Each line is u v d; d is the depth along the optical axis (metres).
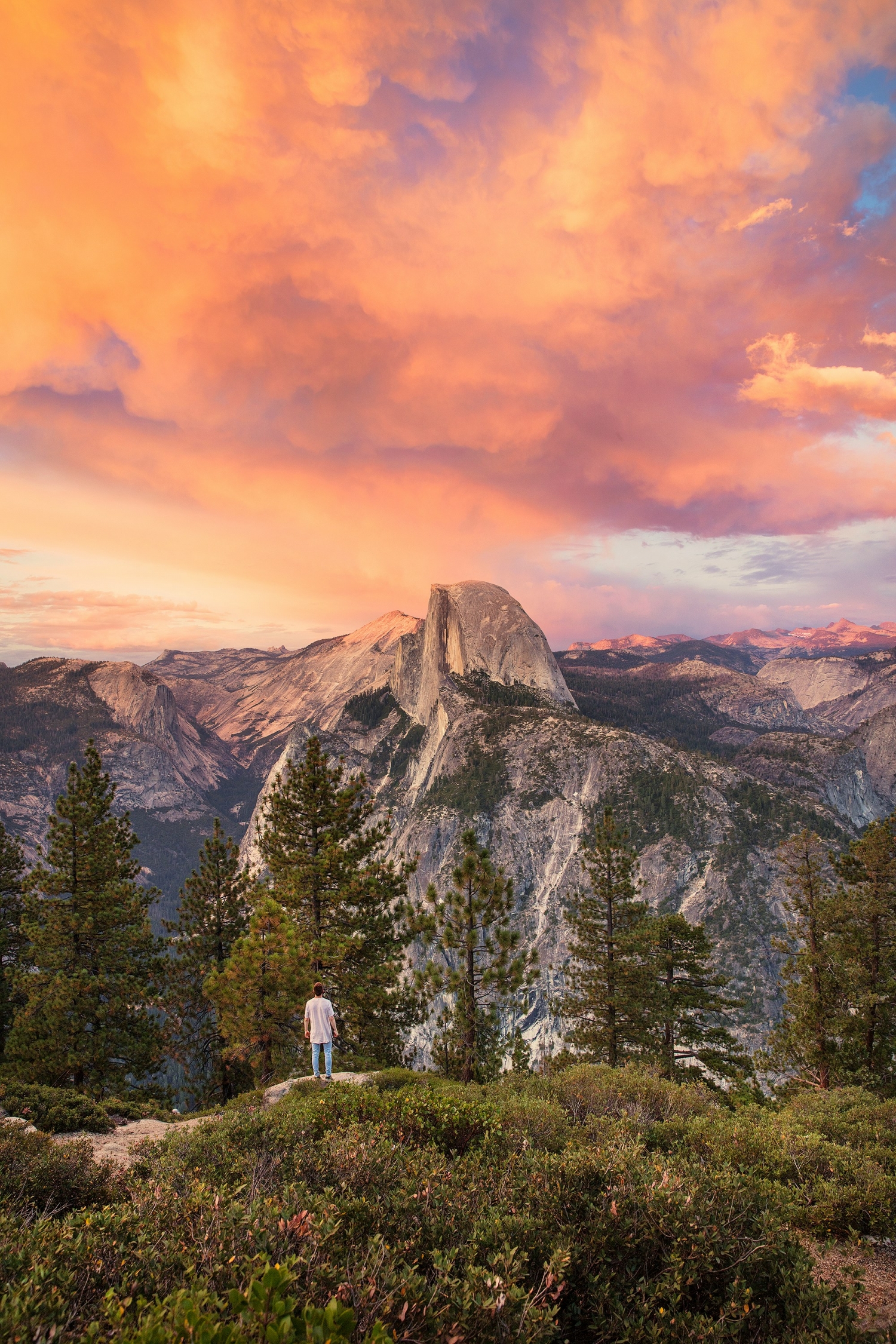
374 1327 3.42
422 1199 6.07
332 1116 9.24
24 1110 15.24
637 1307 5.11
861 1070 25.25
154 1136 14.50
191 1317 3.35
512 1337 4.30
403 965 26.11
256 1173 6.71
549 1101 11.13
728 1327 4.97
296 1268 4.54
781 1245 5.75
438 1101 9.39
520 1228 5.52
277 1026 24.09
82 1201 7.82
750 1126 10.66
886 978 26.41
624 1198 6.03
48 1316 3.86
